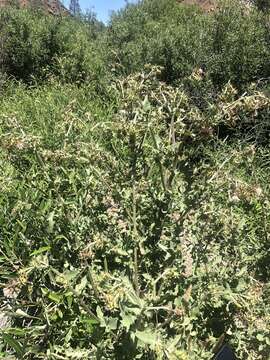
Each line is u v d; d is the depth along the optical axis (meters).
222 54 8.45
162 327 1.85
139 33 12.94
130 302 1.68
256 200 2.54
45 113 6.37
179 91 2.12
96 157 2.12
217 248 2.20
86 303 1.99
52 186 2.19
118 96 2.19
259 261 2.41
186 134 2.05
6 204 2.81
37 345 1.92
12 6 13.23
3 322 2.53
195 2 17.73
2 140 2.09
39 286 2.05
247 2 11.33
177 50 8.91
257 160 5.11
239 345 2.01
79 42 10.66
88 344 2.00
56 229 2.19
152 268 2.05
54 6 18.55
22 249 2.26
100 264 2.10
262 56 8.45
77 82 8.97
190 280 1.99
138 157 2.12
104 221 2.17
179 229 2.09
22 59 10.48
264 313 2.03
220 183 2.09
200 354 1.81
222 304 2.05
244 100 2.03
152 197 2.12
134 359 1.74
